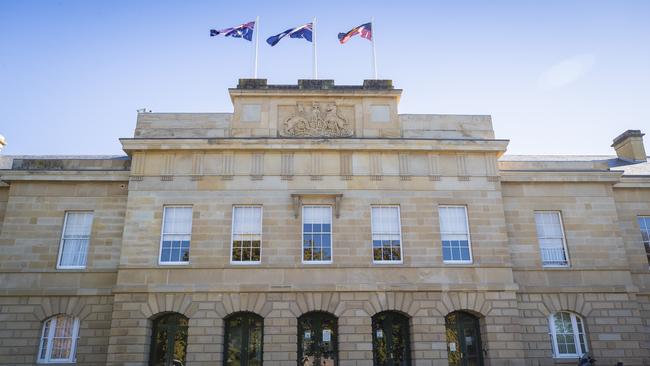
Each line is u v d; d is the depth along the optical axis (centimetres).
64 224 2633
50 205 2642
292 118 2681
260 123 2673
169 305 2369
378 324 2483
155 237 2470
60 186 2673
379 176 2598
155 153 2597
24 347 2431
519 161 2853
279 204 2539
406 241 2519
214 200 2536
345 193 2566
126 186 2672
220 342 2333
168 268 2419
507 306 2438
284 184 2569
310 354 2411
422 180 2612
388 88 2742
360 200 2562
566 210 2730
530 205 2719
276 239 2486
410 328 2434
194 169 2577
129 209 2505
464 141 2633
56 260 2559
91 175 2652
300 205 2552
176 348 2398
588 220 2719
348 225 2522
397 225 2569
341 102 2727
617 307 2569
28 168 2714
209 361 2305
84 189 2669
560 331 2564
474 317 2516
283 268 2438
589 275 2619
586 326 2548
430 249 2511
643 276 2728
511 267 2528
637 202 2858
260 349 2403
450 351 2459
